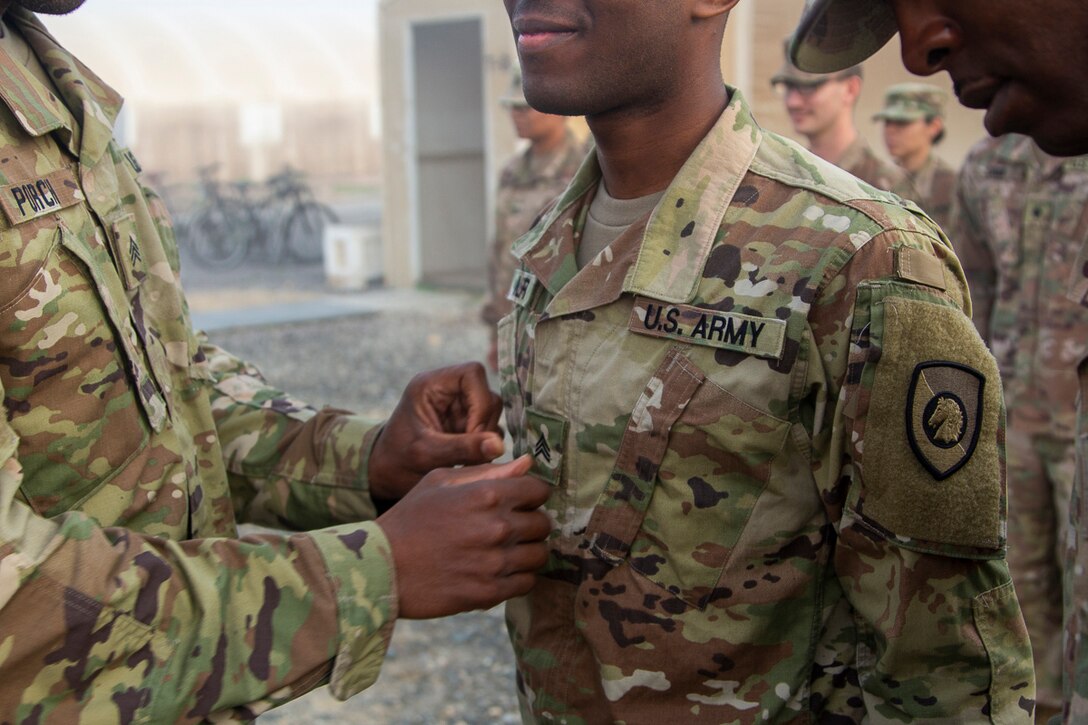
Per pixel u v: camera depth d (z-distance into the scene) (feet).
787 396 3.76
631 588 3.98
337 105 85.20
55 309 3.79
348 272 36.17
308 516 5.23
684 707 3.98
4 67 3.98
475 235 37.58
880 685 3.90
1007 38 2.94
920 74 3.17
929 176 14.08
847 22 3.99
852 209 3.76
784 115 22.79
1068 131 3.06
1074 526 3.82
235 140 83.71
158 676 3.32
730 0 3.87
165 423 4.33
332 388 22.47
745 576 3.90
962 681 3.85
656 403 3.86
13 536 3.21
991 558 3.80
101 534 3.41
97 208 4.24
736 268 3.84
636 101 3.91
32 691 3.19
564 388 4.10
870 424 3.65
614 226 4.25
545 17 3.72
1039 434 9.21
